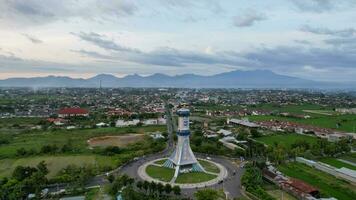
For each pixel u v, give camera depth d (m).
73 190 145.50
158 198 138.50
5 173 175.25
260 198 137.75
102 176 172.38
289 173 179.88
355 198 141.12
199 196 131.00
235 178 171.00
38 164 182.50
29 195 141.38
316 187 155.75
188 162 183.12
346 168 184.12
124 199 134.25
